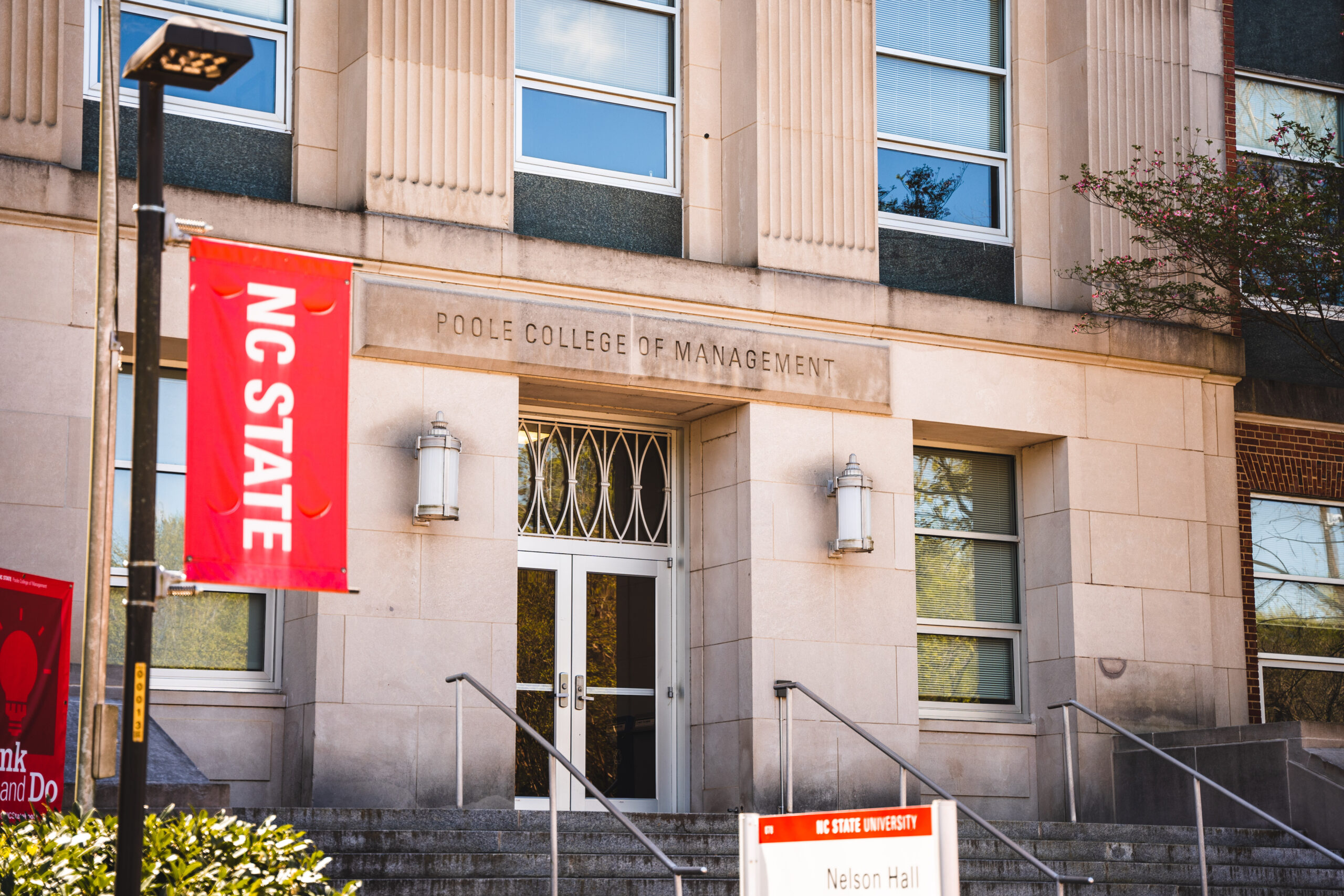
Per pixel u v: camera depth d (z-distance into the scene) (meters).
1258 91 16.17
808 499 13.16
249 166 12.20
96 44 11.87
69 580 10.85
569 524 13.20
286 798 11.57
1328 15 16.44
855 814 5.77
